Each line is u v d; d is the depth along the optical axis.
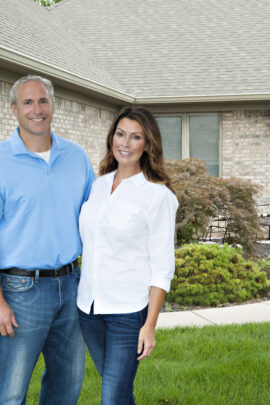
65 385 2.87
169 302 6.25
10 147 2.62
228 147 12.51
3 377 2.62
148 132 2.55
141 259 2.52
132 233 2.48
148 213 2.49
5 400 2.62
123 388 2.51
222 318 5.48
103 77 12.09
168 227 2.51
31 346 2.62
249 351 4.27
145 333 2.46
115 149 2.62
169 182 2.62
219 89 12.17
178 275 6.34
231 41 13.83
